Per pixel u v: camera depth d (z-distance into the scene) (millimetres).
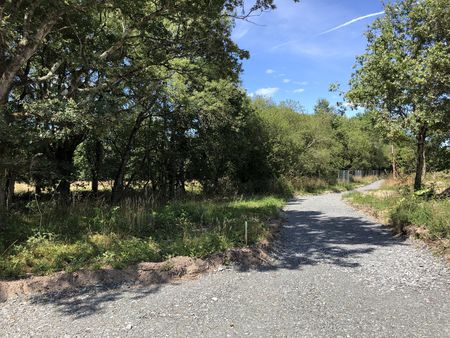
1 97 8930
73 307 5324
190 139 21656
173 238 8656
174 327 4668
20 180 12914
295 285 6258
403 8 13797
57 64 11164
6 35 8781
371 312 5109
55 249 7363
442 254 7938
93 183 20812
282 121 29250
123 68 11859
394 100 13172
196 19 11156
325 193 30406
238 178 25922
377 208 15039
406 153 33781
